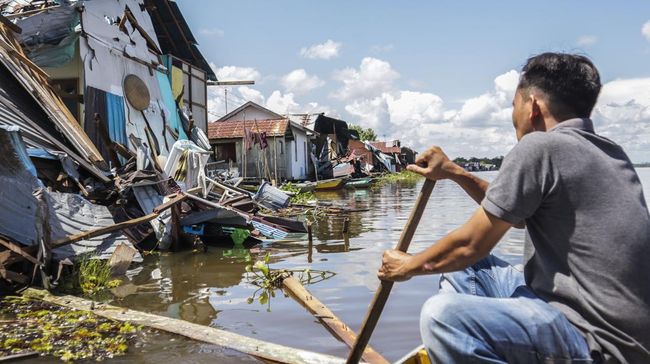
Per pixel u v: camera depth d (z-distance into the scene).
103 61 12.38
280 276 6.03
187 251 8.60
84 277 5.88
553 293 2.12
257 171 27.62
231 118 33.97
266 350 3.73
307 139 34.41
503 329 2.12
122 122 12.75
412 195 22.75
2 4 12.80
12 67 9.24
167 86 15.50
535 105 2.25
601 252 1.97
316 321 4.62
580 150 2.03
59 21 11.39
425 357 2.78
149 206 9.01
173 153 12.07
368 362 3.54
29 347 3.88
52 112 9.22
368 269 6.80
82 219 6.69
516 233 9.24
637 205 1.99
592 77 2.19
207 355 3.73
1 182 5.91
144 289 5.92
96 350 3.83
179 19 17.77
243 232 9.10
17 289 5.55
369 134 65.56
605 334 1.98
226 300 5.40
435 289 5.53
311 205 15.75
